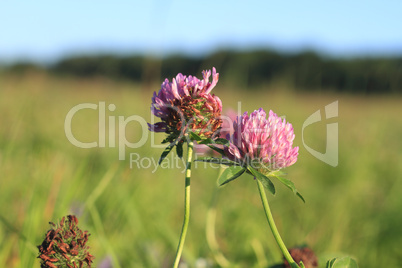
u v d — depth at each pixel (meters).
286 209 3.68
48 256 1.26
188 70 17.47
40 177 2.89
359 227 3.33
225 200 3.73
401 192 3.91
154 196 3.56
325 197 3.84
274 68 18.84
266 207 1.31
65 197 2.58
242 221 3.29
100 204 2.88
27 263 2.10
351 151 5.05
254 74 18.94
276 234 1.28
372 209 3.62
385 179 4.41
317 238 3.11
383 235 3.21
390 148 5.54
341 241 3.09
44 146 4.25
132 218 3.00
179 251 1.32
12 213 2.69
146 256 2.67
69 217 1.32
